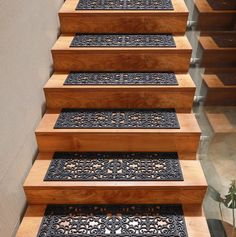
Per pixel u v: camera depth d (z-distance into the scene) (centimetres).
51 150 189
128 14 225
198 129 183
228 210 225
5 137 146
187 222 160
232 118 257
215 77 259
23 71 167
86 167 176
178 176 169
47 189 165
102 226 158
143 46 215
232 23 271
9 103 150
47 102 204
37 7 186
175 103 203
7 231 150
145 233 154
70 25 232
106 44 218
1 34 140
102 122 190
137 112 201
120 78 210
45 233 155
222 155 253
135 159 182
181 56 213
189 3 277
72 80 207
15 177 158
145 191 166
